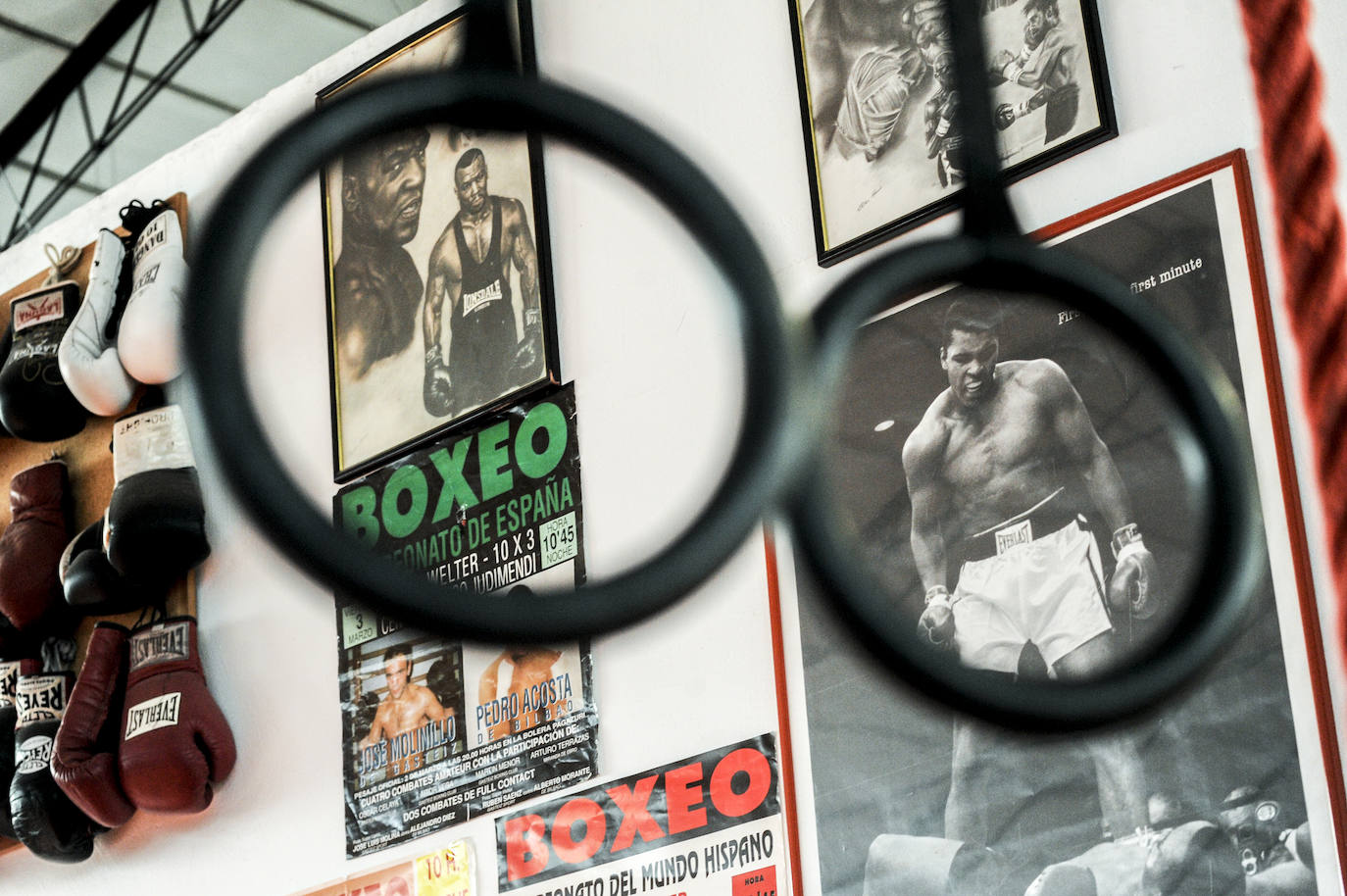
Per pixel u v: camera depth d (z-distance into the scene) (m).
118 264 4.22
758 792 2.83
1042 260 0.60
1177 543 2.41
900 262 0.57
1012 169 2.79
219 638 3.88
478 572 3.40
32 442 4.45
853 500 2.81
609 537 3.22
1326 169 0.75
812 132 3.13
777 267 3.14
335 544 0.44
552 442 3.38
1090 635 2.46
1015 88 2.84
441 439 3.58
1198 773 2.30
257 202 0.45
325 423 3.83
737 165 3.27
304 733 3.63
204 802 3.68
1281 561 2.30
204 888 3.70
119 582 3.88
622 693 3.11
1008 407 2.69
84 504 4.27
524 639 0.45
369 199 3.88
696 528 0.47
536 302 3.48
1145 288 2.55
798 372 0.48
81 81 5.39
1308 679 2.23
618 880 2.98
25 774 3.89
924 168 2.93
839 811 2.69
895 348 2.86
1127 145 2.70
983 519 2.65
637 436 3.26
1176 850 2.29
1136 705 0.57
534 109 0.49
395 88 0.48
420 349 3.67
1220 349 2.45
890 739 2.67
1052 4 2.82
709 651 3.01
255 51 5.12
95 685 3.84
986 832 2.50
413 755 3.40
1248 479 0.61
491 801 3.23
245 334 0.44
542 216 3.54
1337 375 0.73
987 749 2.54
